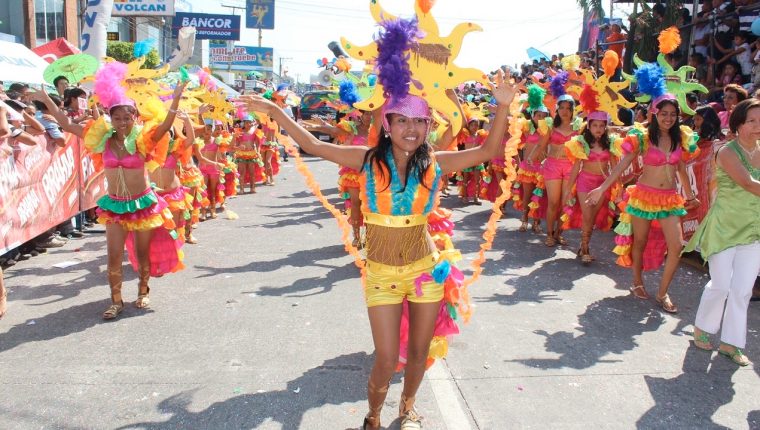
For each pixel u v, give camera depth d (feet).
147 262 18.24
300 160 10.72
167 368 13.96
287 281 21.20
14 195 22.71
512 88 9.87
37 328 16.58
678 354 15.10
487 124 37.37
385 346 10.07
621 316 17.90
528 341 15.79
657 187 18.26
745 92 22.80
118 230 17.31
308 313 17.75
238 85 105.70
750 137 13.93
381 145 10.10
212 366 14.06
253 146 45.47
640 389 13.14
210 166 33.65
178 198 23.04
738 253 14.34
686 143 18.02
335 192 46.32
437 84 9.83
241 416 11.78
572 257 25.21
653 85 18.20
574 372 13.94
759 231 13.93
